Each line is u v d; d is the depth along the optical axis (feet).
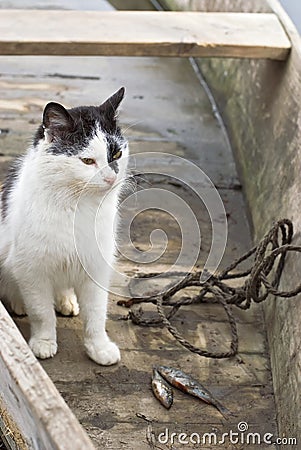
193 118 13.23
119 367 8.38
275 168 10.02
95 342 8.40
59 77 13.85
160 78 14.44
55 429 5.00
